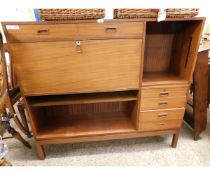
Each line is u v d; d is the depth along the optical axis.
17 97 1.64
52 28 1.17
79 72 1.33
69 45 1.23
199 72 1.62
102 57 1.30
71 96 1.54
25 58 1.24
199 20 1.31
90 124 1.73
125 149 1.73
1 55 1.31
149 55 1.77
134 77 1.39
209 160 1.58
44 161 1.61
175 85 1.48
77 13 1.14
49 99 1.49
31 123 1.48
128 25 1.22
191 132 1.96
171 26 1.66
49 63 1.27
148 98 1.49
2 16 1.87
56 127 1.68
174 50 1.74
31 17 1.54
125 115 1.88
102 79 1.37
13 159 1.64
